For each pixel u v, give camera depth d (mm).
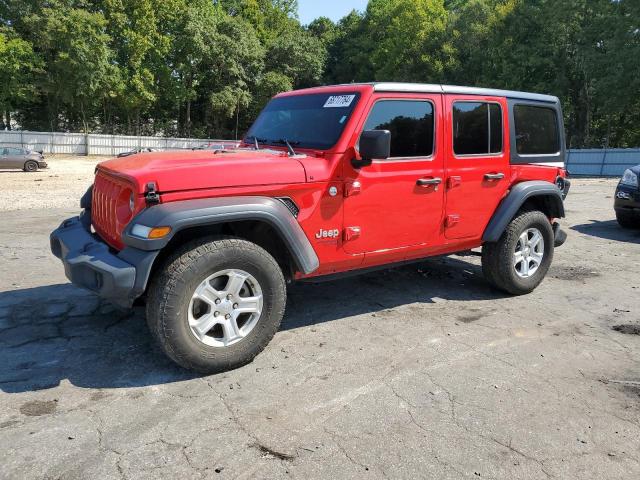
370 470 2553
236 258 3408
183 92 41125
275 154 3928
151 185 3215
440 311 4848
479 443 2793
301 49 48250
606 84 29297
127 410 3047
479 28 37438
